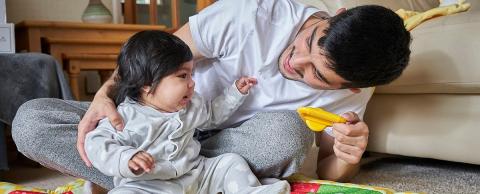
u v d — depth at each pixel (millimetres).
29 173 1486
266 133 915
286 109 994
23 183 1342
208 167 891
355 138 911
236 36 955
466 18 1196
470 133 1219
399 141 1332
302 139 918
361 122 920
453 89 1200
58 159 891
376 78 793
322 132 1076
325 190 900
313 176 1114
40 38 1714
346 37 752
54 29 1734
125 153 754
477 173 1292
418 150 1304
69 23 1738
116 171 755
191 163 865
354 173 1159
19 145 902
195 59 1017
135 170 748
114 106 857
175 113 850
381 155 1610
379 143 1372
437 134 1267
